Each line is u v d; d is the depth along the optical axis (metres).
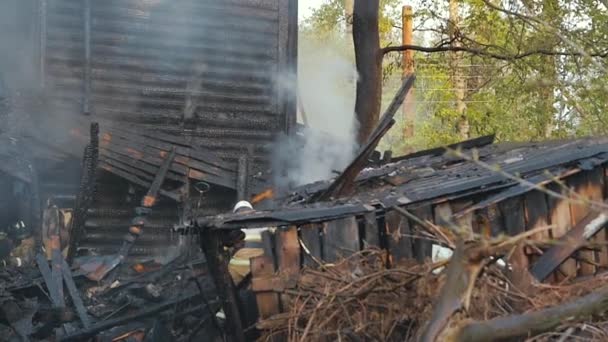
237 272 7.38
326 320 5.35
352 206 6.37
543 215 6.42
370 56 13.51
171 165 11.71
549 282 6.35
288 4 13.29
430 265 5.20
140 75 12.59
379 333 5.38
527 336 4.38
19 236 10.55
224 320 8.04
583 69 13.82
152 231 11.98
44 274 8.92
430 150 10.57
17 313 8.24
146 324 8.34
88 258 10.47
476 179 6.45
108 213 11.84
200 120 12.82
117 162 11.51
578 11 14.08
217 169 12.02
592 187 6.57
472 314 4.98
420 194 6.39
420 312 5.18
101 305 8.97
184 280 8.93
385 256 6.26
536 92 15.01
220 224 6.08
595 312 4.05
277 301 6.16
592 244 5.67
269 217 6.14
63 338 8.04
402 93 7.89
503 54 14.23
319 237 6.29
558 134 15.58
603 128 13.41
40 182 11.39
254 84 13.13
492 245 3.75
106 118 12.30
